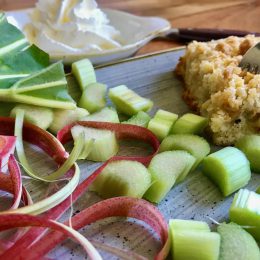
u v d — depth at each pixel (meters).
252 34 0.23
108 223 0.14
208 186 0.16
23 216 0.12
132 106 0.19
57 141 0.16
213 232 0.13
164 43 0.26
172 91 0.21
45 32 0.24
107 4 0.32
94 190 0.15
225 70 0.18
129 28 0.27
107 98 0.20
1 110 0.18
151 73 0.22
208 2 0.33
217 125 0.17
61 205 0.14
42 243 0.12
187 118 0.18
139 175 0.15
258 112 0.17
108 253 0.13
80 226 0.13
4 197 0.14
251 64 0.19
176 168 0.15
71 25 0.24
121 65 0.22
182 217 0.14
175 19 0.30
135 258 0.13
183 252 0.12
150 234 0.13
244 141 0.17
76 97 0.20
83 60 0.21
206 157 0.16
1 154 0.15
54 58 0.21
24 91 0.17
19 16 0.26
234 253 0.12
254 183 0.16
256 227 0.13
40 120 0.17
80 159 0.16
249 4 0.32
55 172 0.15
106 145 0.16
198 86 0.20
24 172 0.16
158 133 0.17
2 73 0.18
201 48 0.20
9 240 0.12
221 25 0.29
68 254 0.13
